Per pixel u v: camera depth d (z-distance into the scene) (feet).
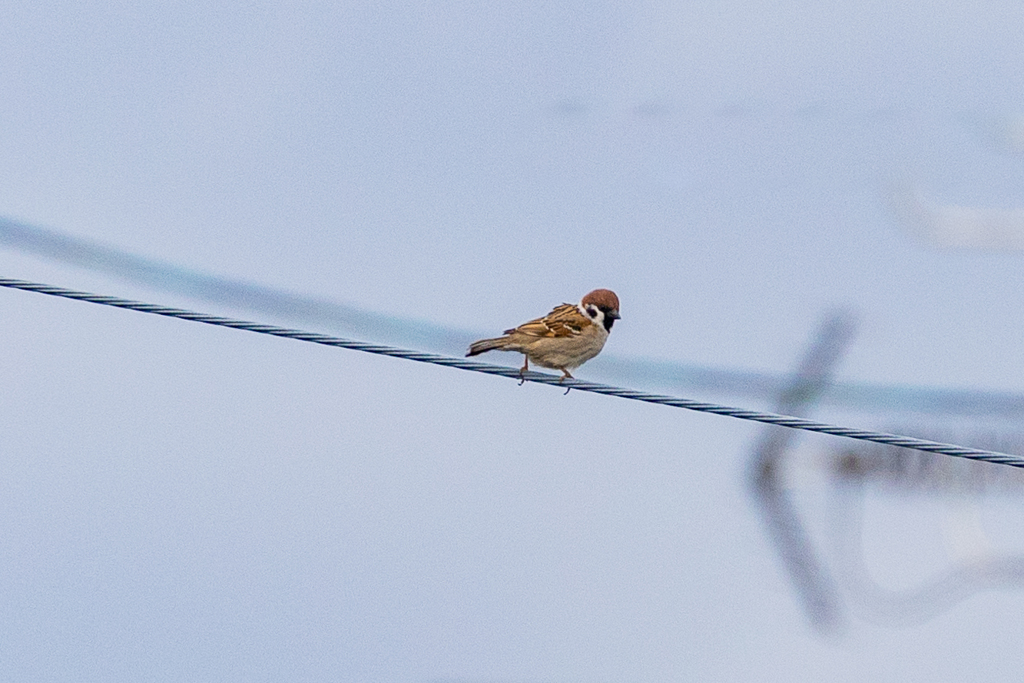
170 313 29.01
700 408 30.45
